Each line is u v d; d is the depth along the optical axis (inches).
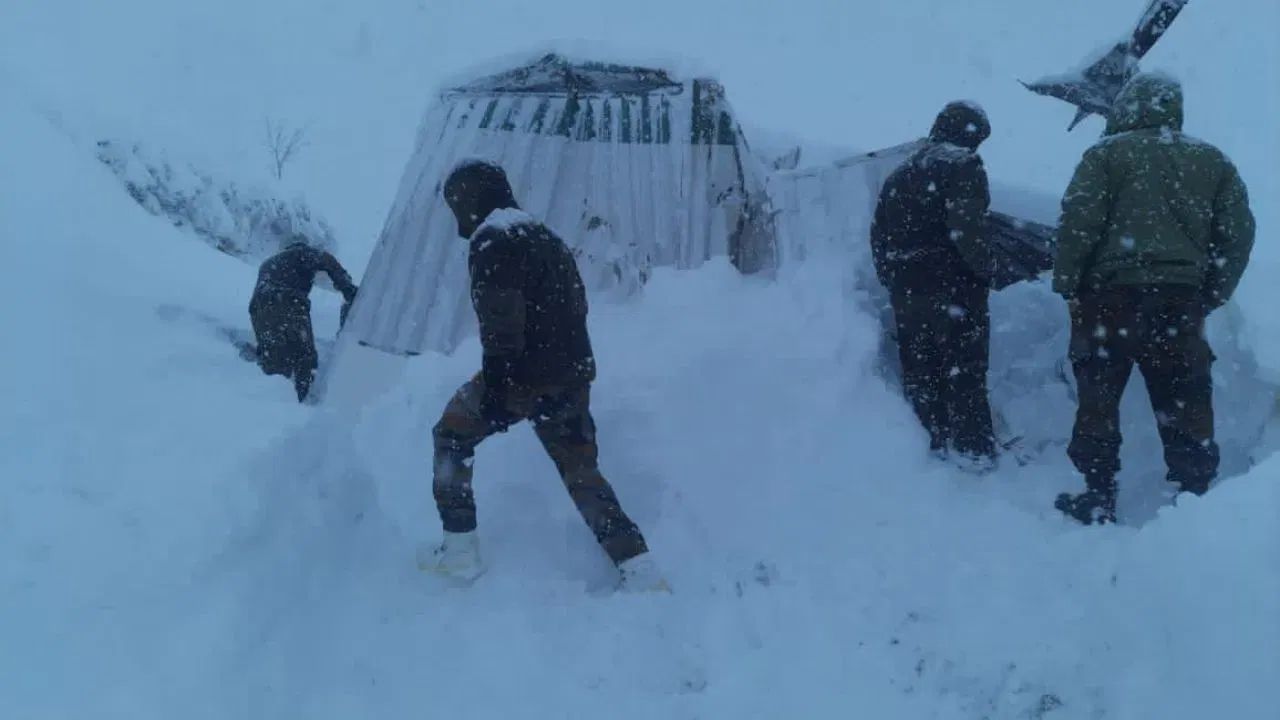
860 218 189.5
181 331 201.8
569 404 133.7
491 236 128.0
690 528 144.6
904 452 159.0
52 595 105.0
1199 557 105.3
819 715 108.0
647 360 165.6
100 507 118.4
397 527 146.6
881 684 112.0
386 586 132.1
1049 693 106.3
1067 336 183.2
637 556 132.3
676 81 198.2
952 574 130.5
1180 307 145.6
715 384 161.2
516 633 121.8
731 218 194.1
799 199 195.2
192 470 127.8
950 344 163.6
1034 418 176.4
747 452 154.2
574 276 136.3
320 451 141.8
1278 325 171.3
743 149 198.8
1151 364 148.5
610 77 196.5
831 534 143.8
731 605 128.0
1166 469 162.9
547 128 196.5
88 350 169.3
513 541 143.6
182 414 147.6
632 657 118.4
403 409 164.2
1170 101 150.4
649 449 153.3
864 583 130.6
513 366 128.6
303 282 236.4
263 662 108.0
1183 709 95.7
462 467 134.3
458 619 124.7
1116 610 110.8
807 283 180.1
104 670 98.7
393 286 195.2
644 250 190.5
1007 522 145.1
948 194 160.2
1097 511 145.8
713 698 111.5
